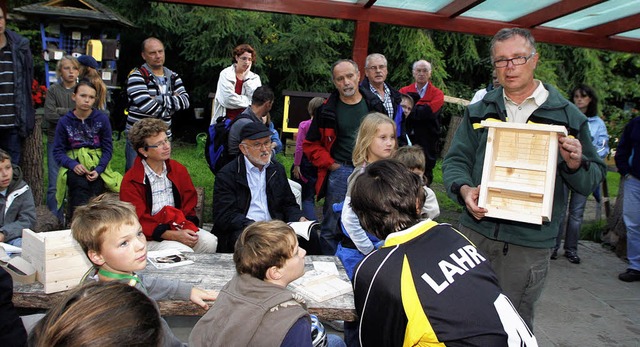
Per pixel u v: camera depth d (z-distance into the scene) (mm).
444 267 1560
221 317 1787
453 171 2637
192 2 4953
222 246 3713
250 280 1837
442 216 6844
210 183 7703
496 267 2596
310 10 5195
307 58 10750
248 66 5285
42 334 968
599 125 5133
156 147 3426
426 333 1474
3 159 3230
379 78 4469
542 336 3611
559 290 4477
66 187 4562
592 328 3770
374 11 5277
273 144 4734
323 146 4242
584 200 5160
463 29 5469
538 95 2449
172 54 11969
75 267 2238
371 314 1575
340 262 2822
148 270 2523
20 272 2252
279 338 1703
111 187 4672
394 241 1634
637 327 3818
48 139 4980
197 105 12344
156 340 1001
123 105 5035
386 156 3223
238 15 10438
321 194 4270
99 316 942
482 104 2643
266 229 1866
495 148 2391
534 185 2312
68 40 7219
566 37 5742
